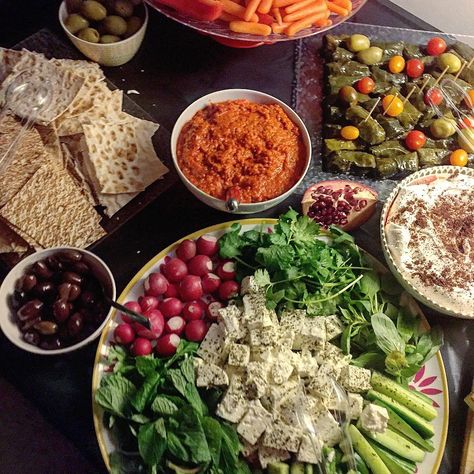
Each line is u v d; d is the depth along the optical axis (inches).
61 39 53.3
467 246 43.9
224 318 39.8
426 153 51.1
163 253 43.0
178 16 49.9
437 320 44.4
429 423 39.2
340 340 40.9
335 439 37.6
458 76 55.1
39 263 39.4
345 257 43.8
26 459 55.6
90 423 39.5
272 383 38.6
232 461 35.7
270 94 53.8
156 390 37.1
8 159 43.9
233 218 47.4
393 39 57.4
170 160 48.9
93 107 48.1
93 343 41.6
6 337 40.9
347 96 51.5
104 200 45.6
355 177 50.6
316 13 50.3
